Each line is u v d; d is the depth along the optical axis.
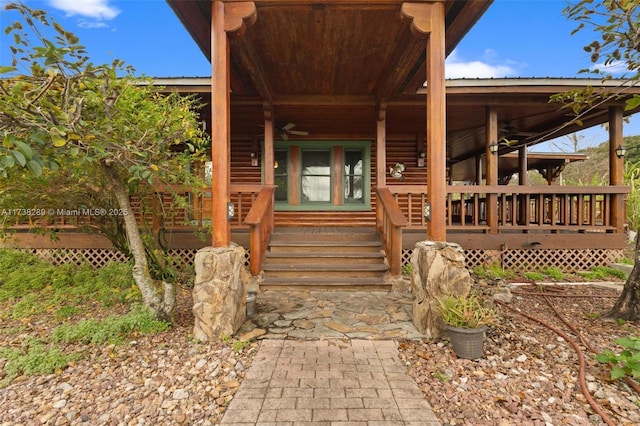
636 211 8.52
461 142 10.04
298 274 4.93
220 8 3.28
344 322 3.51
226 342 3.03
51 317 3.93
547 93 5.92
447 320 2.83
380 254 5.21
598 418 2.01
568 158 11.16
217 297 3.09
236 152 7.98
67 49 2.49
